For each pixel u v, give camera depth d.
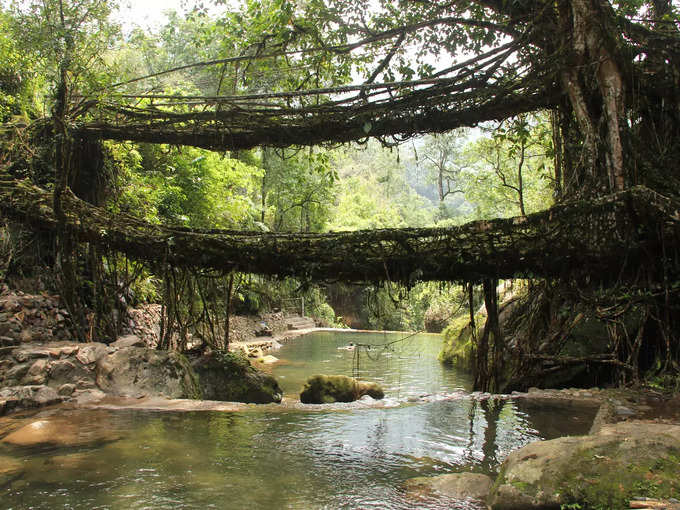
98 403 6.99
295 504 3.68
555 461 3.53
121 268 10.72
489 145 18.58
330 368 13.03
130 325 11.64
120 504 3.64
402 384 10.69
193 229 8.47
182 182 15.98
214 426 5.87
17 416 6.27
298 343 19.50
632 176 6.98
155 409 6.70
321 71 10.80
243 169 18.73
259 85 10.94
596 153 7.10
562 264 6.88
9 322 8.12
